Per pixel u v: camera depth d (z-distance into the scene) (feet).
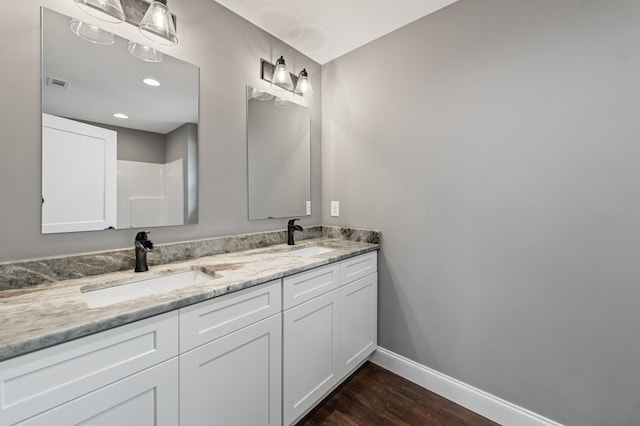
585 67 4.10
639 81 3.75
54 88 3.74
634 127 3.79
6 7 3.39
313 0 5.35
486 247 5.08
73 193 3.90
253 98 6.09
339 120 7.34
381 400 5.47
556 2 4.32
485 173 5.06
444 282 5.62
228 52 5.61
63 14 3.81
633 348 3.85
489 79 4.98
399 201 6.24
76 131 3.93
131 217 4.44
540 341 4.58
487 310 5.10
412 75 5.98
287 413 4.35
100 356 2.56
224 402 3.54
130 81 4.41
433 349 5.78
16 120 3.47
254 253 5.57
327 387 5.12
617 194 3.92
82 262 3.89
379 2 5.39
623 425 3.93
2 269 3.31
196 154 5.18
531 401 4.67
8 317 2.57
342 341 5.49
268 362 4.09
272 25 6.08
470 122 5.21
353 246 6.28
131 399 2.77
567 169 4.28
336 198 7.47
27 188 3.55
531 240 4.62
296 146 7.06
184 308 3.13
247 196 6.03
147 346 2.86
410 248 6.08
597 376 4.11
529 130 4.59
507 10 4.77
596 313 4.10
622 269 3.90
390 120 6.36
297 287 4.53
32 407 2.22
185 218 5.06
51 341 2.26
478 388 5.22
